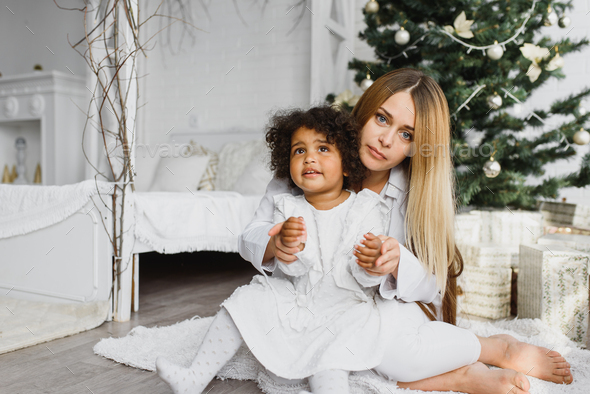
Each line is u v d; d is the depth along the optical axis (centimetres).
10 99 341
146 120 386
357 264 88
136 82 158
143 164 308
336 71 296
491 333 132
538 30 218
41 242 165
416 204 102
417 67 191
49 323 141
